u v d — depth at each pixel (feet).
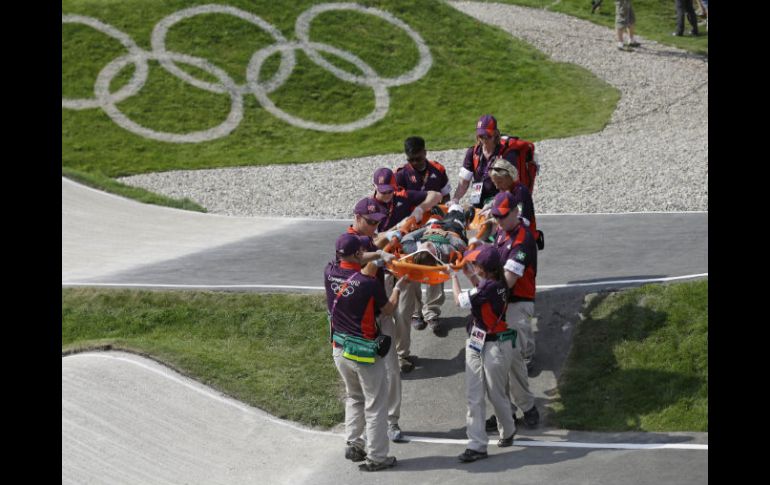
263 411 59.41
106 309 75.46
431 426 57.26
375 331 50.55
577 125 152.25
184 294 76.18
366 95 170.81
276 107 165.68
